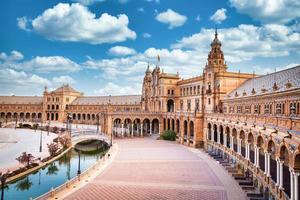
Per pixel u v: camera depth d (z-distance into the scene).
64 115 178.50
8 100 189.50
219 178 49.88
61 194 40.88
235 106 77.12
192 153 75.25
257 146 42.78
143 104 140.62
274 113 54.09
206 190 43.00
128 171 55.19
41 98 192.00
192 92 107.94
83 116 174.62
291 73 56.50
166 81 120.25
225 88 89.12
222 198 39.19
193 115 86.38
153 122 123.19
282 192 31.52
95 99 177.00
